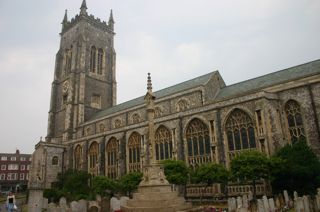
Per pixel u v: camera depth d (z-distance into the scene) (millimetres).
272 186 40562
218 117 51781
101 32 109312
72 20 107812
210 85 65750
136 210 27000
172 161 47812
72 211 38250
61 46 110500
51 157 81625
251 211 29578
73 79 96188
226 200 45500
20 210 43062
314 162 37938
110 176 69812
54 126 100625
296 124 46594
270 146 43531
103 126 85000
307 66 54125
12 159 131750
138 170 62594
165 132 59969
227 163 49000
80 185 65188
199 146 54062
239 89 61344
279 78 55469
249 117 48094
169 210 26750
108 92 105125
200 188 50312
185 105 65500
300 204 26578
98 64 105062
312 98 45219
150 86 34688
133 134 66500
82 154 79125
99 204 40906
